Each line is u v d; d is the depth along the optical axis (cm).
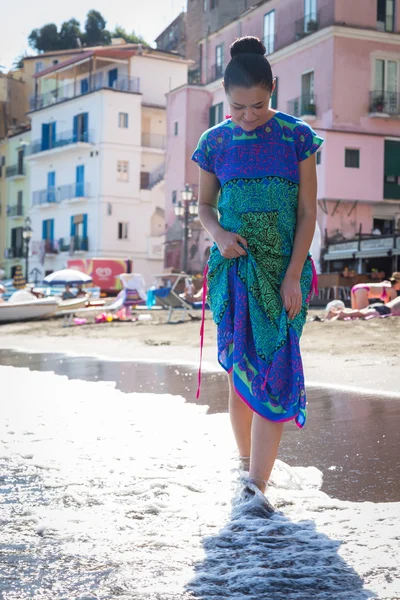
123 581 168
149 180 5066
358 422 373
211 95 4172
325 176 3266
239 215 266
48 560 183
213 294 273
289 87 3516
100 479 266
